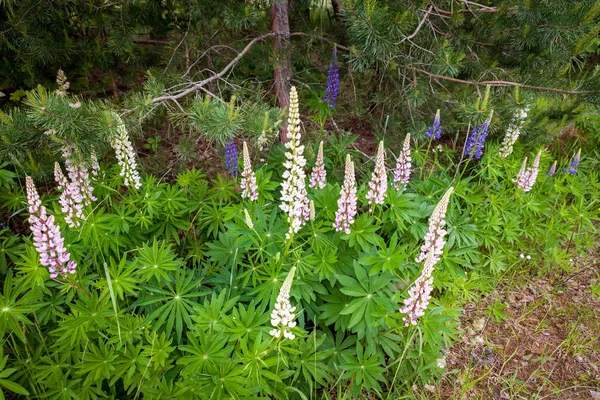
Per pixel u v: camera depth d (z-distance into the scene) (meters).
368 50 1.24
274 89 1.61
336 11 1.66
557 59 1.38
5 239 1.09
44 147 1.14
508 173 1.54
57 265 0.86
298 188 0.98
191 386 0.84
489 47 1.49
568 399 1.08
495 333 1.26
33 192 0.80
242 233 1.03
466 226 1.28
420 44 1.41
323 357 0.99
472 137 1.40
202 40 1.52
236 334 0.89
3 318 0.83
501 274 1.44
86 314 0.89
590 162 1.92
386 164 1.55
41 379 0.84
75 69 1.55
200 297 1.05
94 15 1.42
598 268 1.51
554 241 1.49
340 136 1.56
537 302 1.36
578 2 1.22
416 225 1.20
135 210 1.19
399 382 1.07
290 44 1.54
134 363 0.88
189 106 1.21
